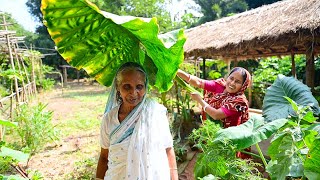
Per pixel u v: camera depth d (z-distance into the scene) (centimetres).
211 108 264
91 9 132
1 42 925
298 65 960
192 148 516
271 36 441
